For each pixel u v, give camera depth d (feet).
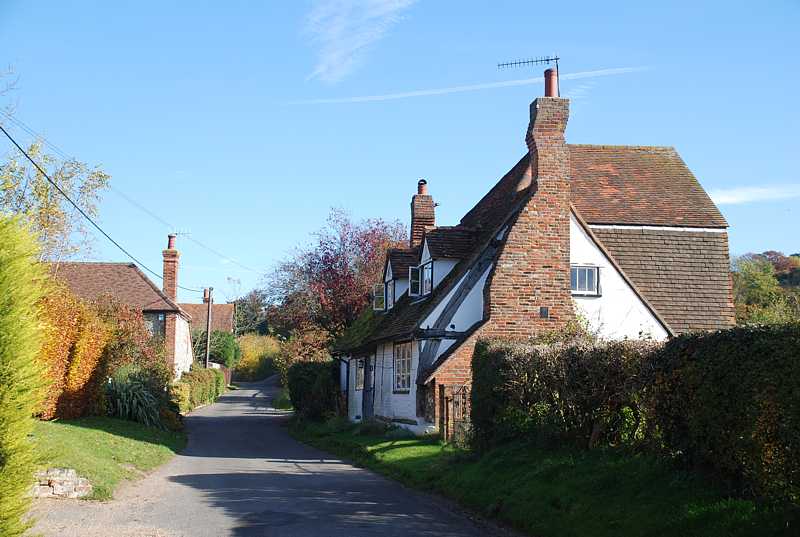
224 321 305.73
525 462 44.14
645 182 88.02
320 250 162.09
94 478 46.42
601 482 35.83
